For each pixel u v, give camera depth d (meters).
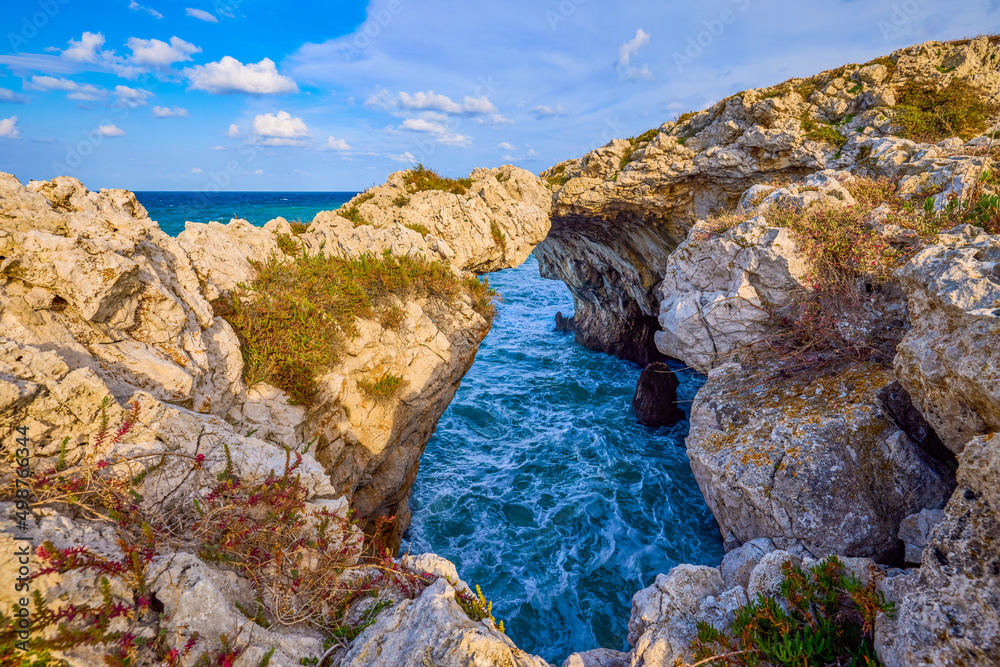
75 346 4.96
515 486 16.31
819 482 7.52
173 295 6.46
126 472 4.04
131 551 3.42
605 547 13.41
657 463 17.69
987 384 4.79
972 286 5.38
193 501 4.32
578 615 11.24
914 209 9.25
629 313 27.20
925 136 14.40
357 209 15.01
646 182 19.48
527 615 11.22
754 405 9.16
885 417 7.65
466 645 3.59
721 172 18.22
